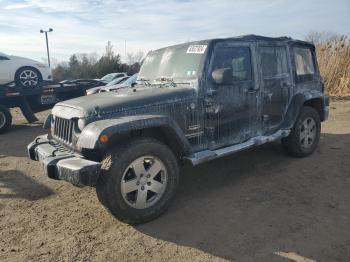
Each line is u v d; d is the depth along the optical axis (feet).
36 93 35.58
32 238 12.26
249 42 16.39
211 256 10.85
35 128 34.58
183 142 13.51
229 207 14.03
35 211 14.40
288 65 18.45
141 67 18.13
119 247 11.53
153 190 12.92
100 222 13.24
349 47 51.26
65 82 40.14
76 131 12.91
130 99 13.39
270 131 17.67
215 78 14.30
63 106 14.29
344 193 14.94
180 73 15.42
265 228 12.32
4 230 12.89
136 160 12.32
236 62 15.79
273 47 17.62
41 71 38.34
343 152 20.40
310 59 20.38
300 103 18.61
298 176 16.97
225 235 11.99
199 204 14.39
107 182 11.85
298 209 13.64
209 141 15.14
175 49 16.35
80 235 12.36
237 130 16.10
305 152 19.54
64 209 14.48
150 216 12.87
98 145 11.48
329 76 51.21
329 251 10.84
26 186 17.25
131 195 12.73
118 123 11.89
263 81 16.94
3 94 33.50
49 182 17.65
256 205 14.12
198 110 14.55
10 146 26.32
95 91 31.96
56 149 13.64
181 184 16.56
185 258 10.81
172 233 12.26
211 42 14.93
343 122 29.25
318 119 19.94
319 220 12.73
